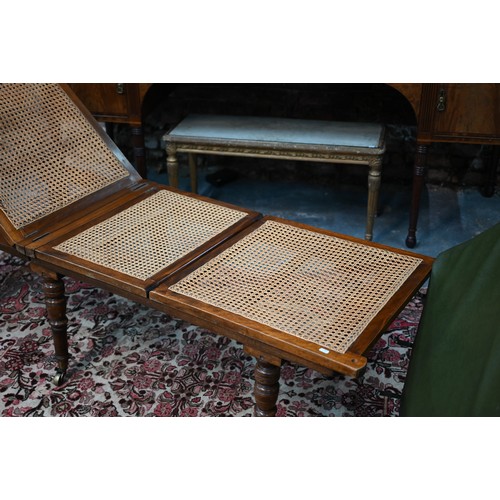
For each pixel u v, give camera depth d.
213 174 4.07
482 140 2.94
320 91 3.82
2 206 2.24
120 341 2.66
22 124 2.38
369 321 1.82
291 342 1.73
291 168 4.05
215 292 1.94
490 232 1.87
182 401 2.37
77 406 2.35
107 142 2.55
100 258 2.11
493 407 1.50
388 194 3.86
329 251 2.15
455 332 1.79
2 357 2.58
